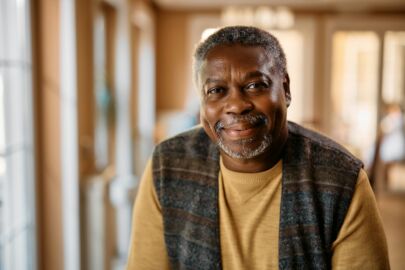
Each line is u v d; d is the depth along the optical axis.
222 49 0.85
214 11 5.59
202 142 1.01
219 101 0.86
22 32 2.18
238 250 0.91
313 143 0.94
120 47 3.49
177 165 1.00
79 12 2.43
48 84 2.34
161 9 5.58
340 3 5.18
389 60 5.68
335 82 5.75
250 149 0.85
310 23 5.63
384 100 5.74
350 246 0.88
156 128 5.04
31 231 2.28
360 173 0.91
